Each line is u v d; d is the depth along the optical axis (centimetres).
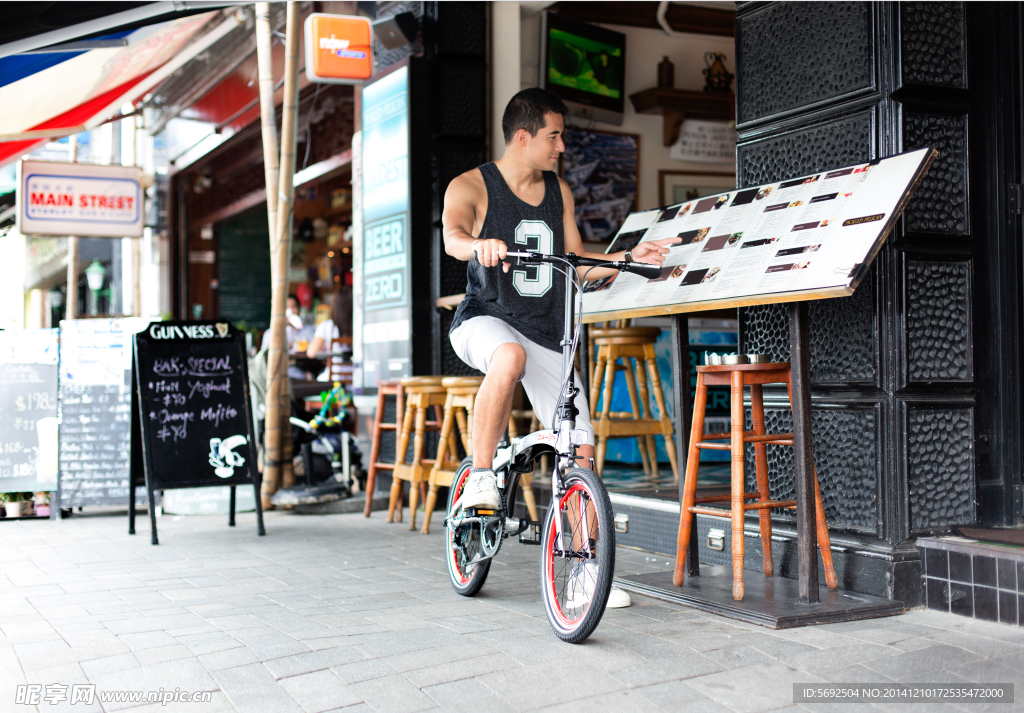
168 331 512
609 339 521
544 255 296
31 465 591
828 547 337
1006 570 301
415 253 642
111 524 571
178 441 504
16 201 1038
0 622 310
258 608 331
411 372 639
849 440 349
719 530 402
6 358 595
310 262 1778
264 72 617
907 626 303
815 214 319
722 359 336
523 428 616
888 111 335
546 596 300
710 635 293
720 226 362
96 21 385
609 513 273
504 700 233
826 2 364
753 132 400
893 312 331
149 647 277
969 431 341
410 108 641
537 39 749
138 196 1069
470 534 355
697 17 829
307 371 938
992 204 359
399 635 291
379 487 693
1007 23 362
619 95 805
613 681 247
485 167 342
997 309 357
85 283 1670
